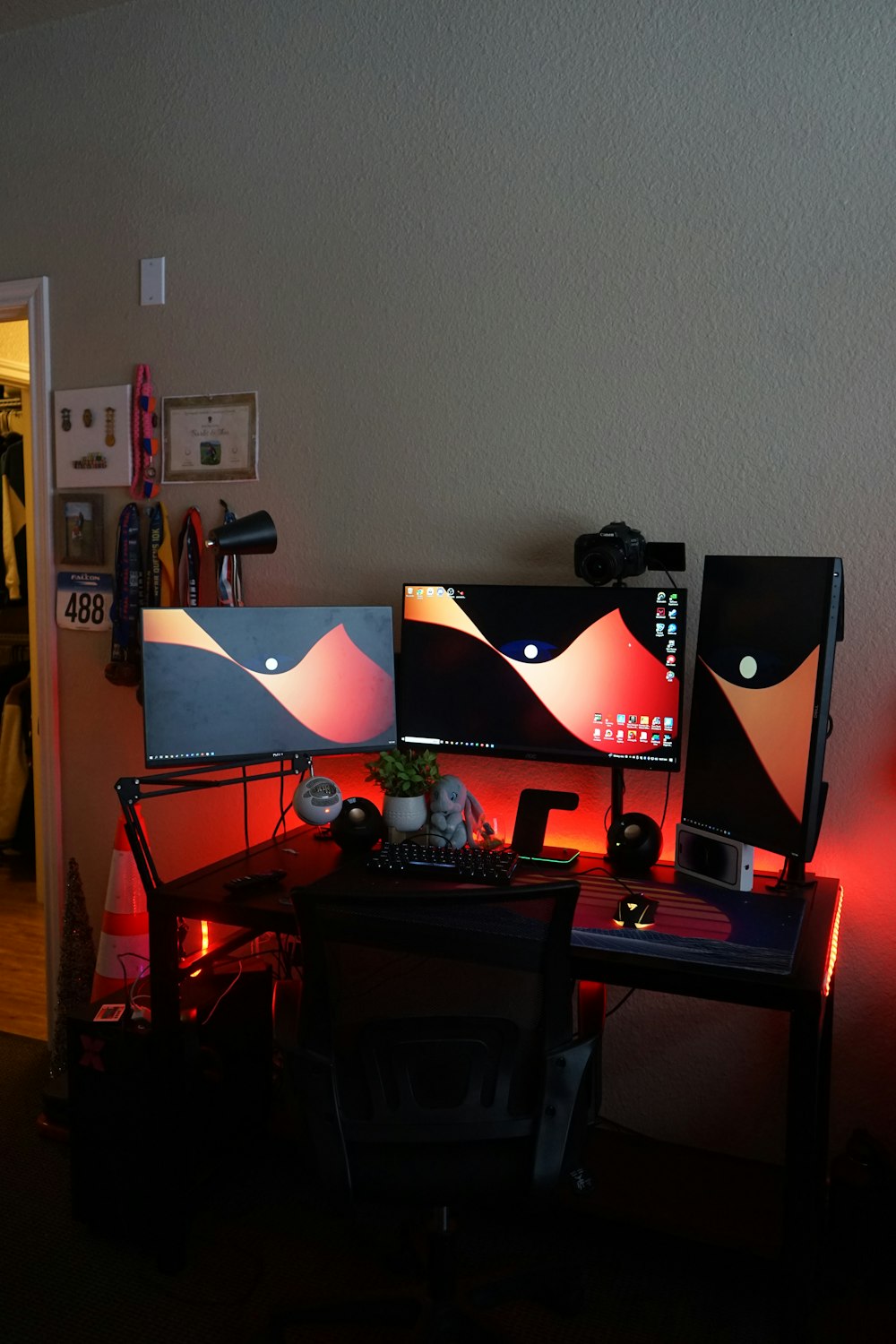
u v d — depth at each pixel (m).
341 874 2.08
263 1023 2.43
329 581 2.59
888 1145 2.17
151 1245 2.06
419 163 2.42
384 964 1.55
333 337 2.54
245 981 2.37
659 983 1.65
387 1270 2.02
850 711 2.15
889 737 2.12
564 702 2.20
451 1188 1.56
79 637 2.89
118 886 2.71
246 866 2.14
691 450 2.23
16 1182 2.29
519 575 2.41
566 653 2.19
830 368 2.11
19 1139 2.46
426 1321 1.69
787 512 2.17
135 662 2.73
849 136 2.06
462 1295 1.79
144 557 2.75
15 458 4.53
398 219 2.45
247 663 2.23
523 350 2.36
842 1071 2.20
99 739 2.89
